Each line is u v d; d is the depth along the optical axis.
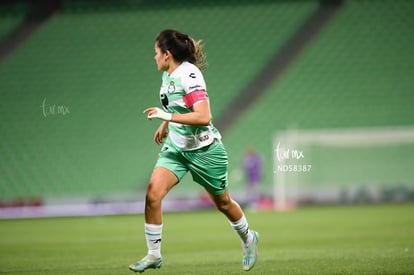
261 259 28.64
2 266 28.38
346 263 26.14
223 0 106.38
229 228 49.50
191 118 20.09
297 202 78.88
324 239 38.00
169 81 21.05
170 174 21.44
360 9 101.69
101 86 93.19
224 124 89.69
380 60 95.62
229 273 24.17
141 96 91.81
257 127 89.12
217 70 95.62
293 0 104.75
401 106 90.56
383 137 81.62
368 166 81.69
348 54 96.50
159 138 24.22
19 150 88.06
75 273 25.28
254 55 97.25
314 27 100.50
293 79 94.12
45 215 75.88
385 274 22.64
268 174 85.81
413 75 93.62
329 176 82.38
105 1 107.19
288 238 39.47
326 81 93.75
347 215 59.62
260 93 92.69
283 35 99.69
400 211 62.88
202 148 21.34
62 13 105.00
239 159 86.75
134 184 83.81
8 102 91.69
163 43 21.08
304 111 90.62
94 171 85.25
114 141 87.56
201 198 76.00
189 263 28.00
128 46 98.50
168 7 105.94
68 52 98.00
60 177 85.44
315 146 82.44
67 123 89.50
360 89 92.69
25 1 106.75
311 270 24.33
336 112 90.44
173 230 49.00
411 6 101.12
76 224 58.75
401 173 81.69
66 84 93.62
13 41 100.38
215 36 100.25
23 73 95.06
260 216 63.06
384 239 36.62
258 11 103.69
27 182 85.75
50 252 34.53
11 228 56.03
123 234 46.03
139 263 21.05
